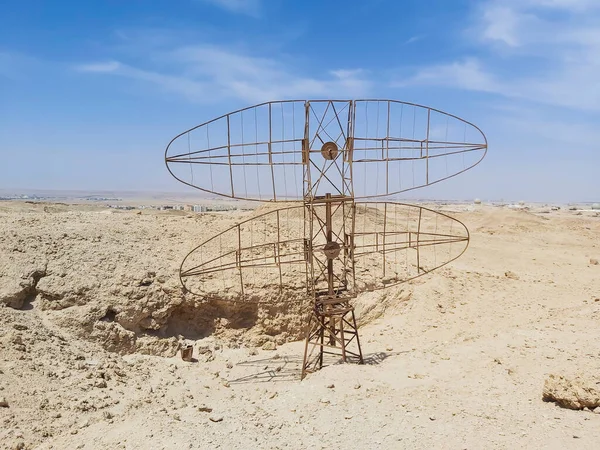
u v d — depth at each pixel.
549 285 25.86
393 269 24.69
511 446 8.98
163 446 9.70
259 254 23.11
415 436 9.77
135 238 22.22
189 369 16.56
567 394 10.47
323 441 9.94
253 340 18.95
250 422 11.13
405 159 15.62
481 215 54.00
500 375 12.83
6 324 14.95
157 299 18.27
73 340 16.12
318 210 36.47
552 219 53.41
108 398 12.99
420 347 17.38
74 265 18.41
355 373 14.09
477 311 21.44
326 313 15.56
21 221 22.16
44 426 10.95
